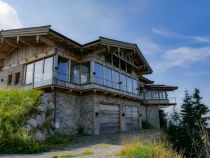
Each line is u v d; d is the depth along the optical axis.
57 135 12.05
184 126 20.84
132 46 20.73
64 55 16.25
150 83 30.27
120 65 21.05
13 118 8.69
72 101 16.25
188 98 26.28
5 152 7.19
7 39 17.14
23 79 17.03
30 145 7.87
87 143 11.26
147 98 28.84
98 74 17.58
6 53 19.50
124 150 7.74
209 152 5.89
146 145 8.09
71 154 7.61
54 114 14.23
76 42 16.55
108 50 17.66
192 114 24.39
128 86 22.08
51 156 7.02
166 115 31.53
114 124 18.52
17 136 7.85
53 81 14.59
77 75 17.64
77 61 17.66
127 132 18.11
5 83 18.70
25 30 15.56
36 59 16.45
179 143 18.22
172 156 7.75
